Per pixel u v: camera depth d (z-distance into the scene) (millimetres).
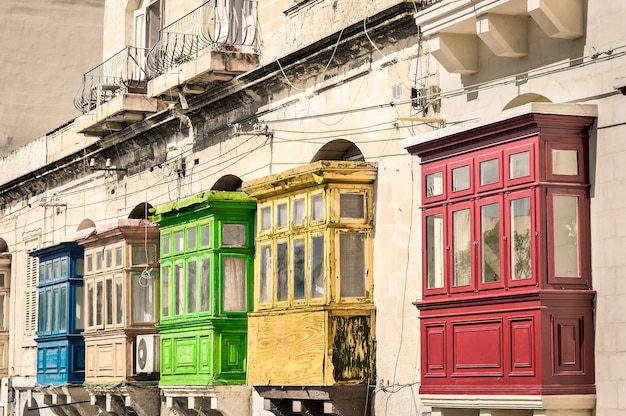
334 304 25719
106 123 35969
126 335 33656
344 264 25922
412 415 24578
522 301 20938
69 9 48781
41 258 39906
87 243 36406
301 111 28734
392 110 25672
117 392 33844
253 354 28094
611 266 20438
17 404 44719
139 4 38188
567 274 20734
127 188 37188
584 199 20875
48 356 38875
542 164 20719
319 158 28266
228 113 31719
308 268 26438
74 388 37219
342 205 26062
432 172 23141
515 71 22578
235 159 31297
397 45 25578
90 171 39812
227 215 29750
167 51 34406
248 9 31672
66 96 48625
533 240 20719
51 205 41812
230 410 29578
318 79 28094
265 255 28188
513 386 20969
